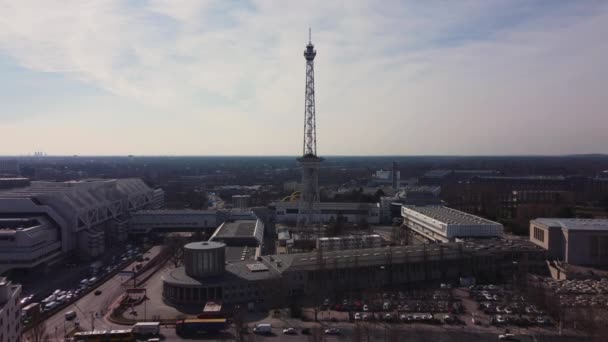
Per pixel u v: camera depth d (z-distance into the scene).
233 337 167.62
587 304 194.50
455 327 176.25
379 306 197.88
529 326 177.00
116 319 184.62
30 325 174.50
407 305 199.50
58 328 176.62
